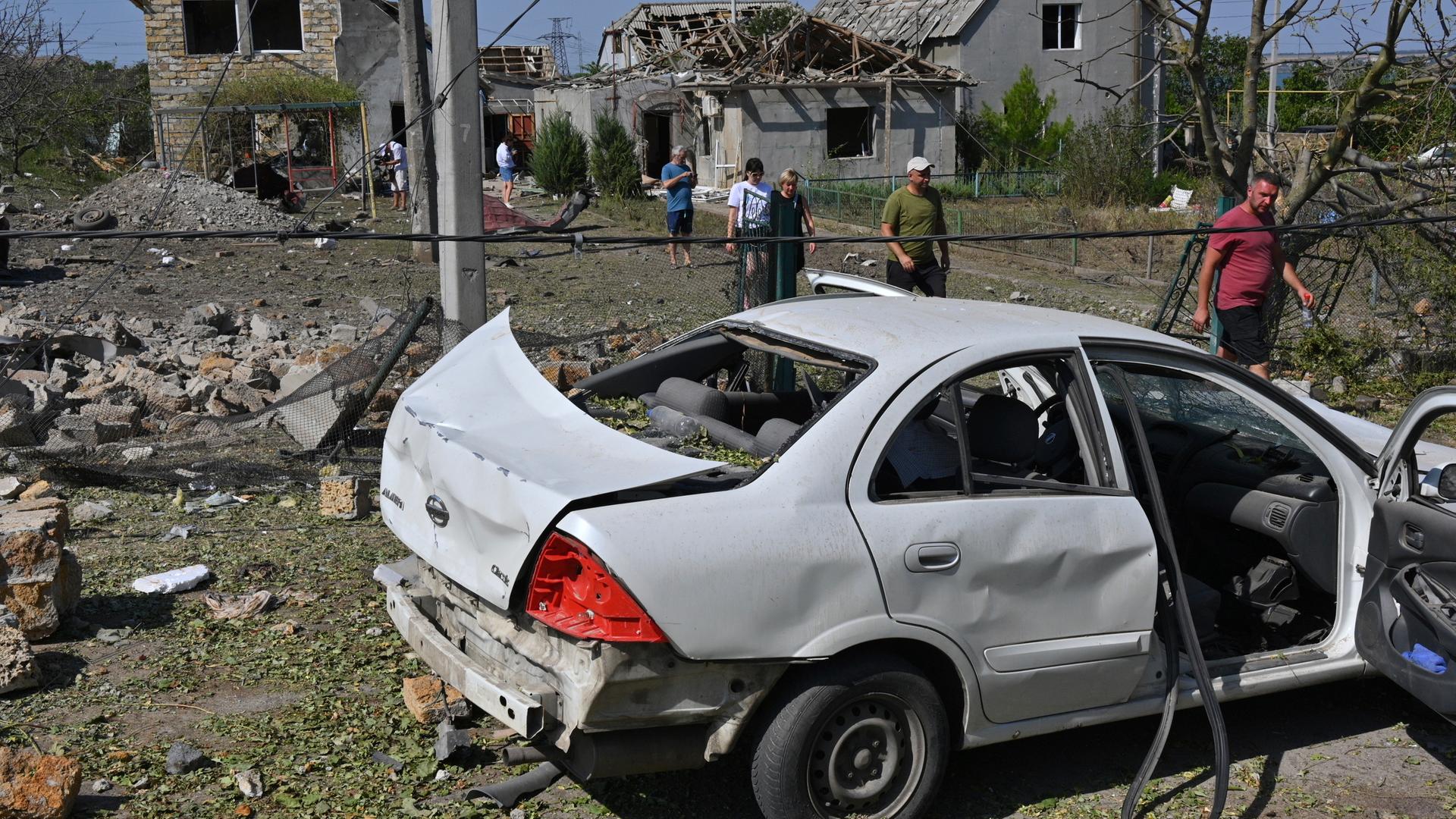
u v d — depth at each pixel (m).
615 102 37.16
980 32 37.16
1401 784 4.18
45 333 10.64
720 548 3.30
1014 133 36.56
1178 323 12.31
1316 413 4.46
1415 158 11.09
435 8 8.21
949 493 3.74
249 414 7.82
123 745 4.04
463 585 3.62
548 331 12.35
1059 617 3.79
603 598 3.19
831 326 4.24
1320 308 11.66
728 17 43.91
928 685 3.61
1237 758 4.35
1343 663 4.36
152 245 20.42
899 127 34.31
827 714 3.47
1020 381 5.26
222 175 32.19
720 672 3.36
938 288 9.92
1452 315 10.96
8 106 22.75
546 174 32.47
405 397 4.23
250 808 3.68
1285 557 4.73
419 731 4.20
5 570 4.78
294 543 6.17
